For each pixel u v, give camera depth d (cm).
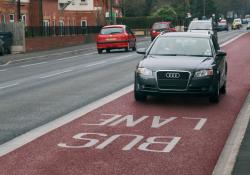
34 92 2452
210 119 1702
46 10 9325
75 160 1198
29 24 8862
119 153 1259
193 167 1139
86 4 10950
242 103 2039
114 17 11738
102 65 4028
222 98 2170
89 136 1447
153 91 1939
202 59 2011
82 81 2892
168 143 1363
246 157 1191
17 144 1365
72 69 3766
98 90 2459
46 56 5719
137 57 4862
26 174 1090
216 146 1330
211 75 1936
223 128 1556
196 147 1320
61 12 10044
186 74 1908
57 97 2247
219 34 11062
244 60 4062
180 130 1527
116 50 6444
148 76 1942
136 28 14062
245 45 6238
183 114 1792
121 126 1585
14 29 6419
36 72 3653
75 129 1545
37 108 1956
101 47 5812
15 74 3559
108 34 5794
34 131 1528
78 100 2142
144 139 1408
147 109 1897
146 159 1205
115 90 2447
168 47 2145
